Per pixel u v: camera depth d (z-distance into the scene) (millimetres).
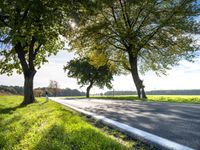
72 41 36188
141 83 38219
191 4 32375
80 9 26078
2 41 26766
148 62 39344
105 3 31156
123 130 7719
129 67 41094
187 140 6133
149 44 36156
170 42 34281
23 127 9750
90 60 41500
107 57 40250
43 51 35500
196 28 32438
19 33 23938
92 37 36844
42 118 11961
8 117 14602
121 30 34156
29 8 22359
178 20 32531
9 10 24031
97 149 5496
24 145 6707
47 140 6781
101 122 10023
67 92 128875
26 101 28828
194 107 15109
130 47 38031
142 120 9883
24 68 29188
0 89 99812
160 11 33656
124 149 5426
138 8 34219
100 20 36625
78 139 6582
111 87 71312
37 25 25234
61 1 24234
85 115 13008
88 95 71375
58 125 8953
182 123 8805
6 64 33312
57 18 24578
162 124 8711
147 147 5766
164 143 5867
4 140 7352
